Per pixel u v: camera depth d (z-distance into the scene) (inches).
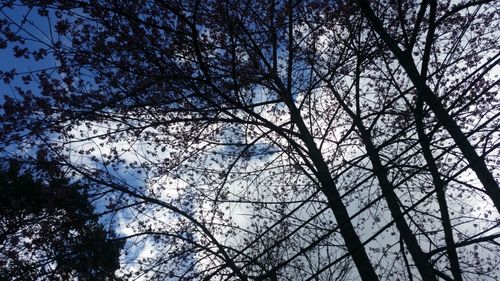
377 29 317.1
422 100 284.7
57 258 302.0
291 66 408.2
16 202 455.8
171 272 352.2
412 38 308.8
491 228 280.1
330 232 165.8
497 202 264.2
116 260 361.7
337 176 193.5
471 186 306.8
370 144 387.9
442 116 270.4
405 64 299.4
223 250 334.0
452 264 307.9
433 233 368.8
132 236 330.6
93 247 326.6
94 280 353.7
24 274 308.7
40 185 459.5
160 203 355.6
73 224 331.6
